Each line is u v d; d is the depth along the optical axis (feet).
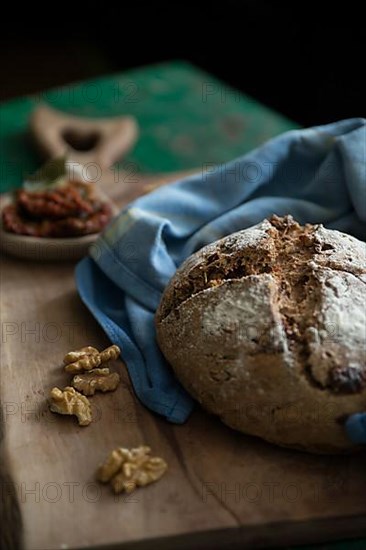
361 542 1.45
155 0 4.63
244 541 1.42
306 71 3.76
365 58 3.51
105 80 3.21
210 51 4.32
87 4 5.33
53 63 5.22
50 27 5.44
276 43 3.87
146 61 4.92
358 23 3.51
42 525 1.40
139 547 1.39
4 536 1.48
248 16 3.98
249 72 4.07
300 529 1.42
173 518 1.41
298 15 3.71
